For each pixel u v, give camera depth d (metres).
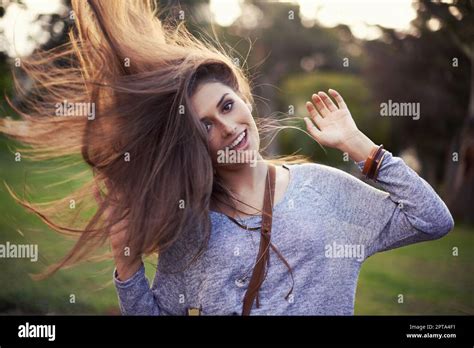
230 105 1.99
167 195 2.01
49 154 2.56
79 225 2.44
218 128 1.99
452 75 8.02
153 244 2.02
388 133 8.59
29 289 3.59
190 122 1.97
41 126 2.56
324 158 7.25
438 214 1.84
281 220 1.91
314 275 1.89
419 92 8.31
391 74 8.61
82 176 2.46
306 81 10.00
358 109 8.85
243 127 2.00
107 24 2.24
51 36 4.95
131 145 2.13
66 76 2.55
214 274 1.93
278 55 10.72
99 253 2.26
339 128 1.96
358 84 9.28
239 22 9.63
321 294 1.89
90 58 2.34
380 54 8.84
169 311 2.05
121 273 2.04
